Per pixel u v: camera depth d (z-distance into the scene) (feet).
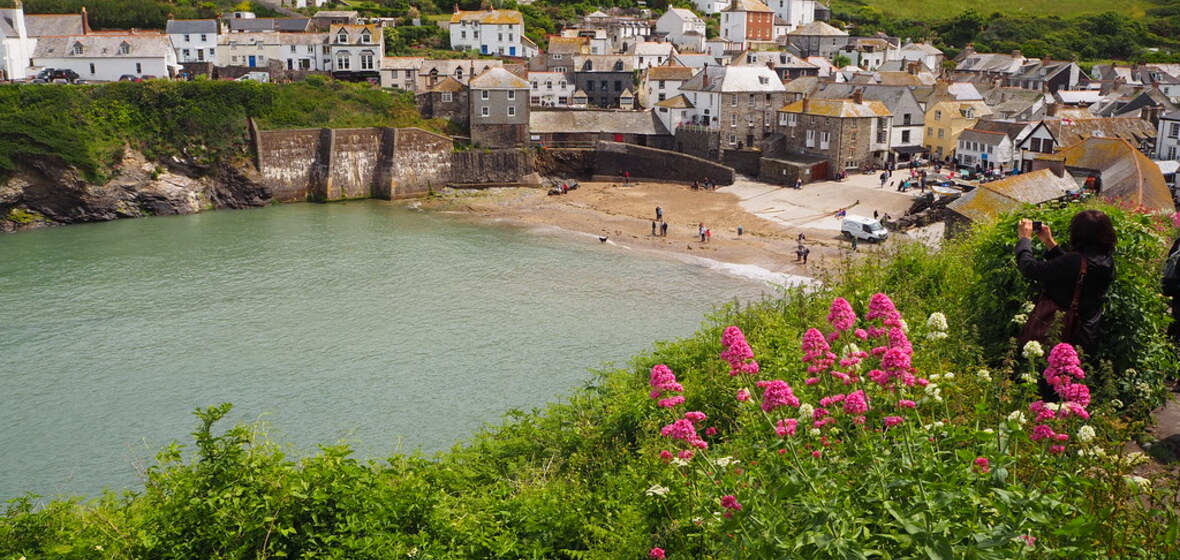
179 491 42.16
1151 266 41.14
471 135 307.37
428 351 137.59
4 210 239.50
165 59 320.50
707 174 289.53
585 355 135.23
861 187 264.31
